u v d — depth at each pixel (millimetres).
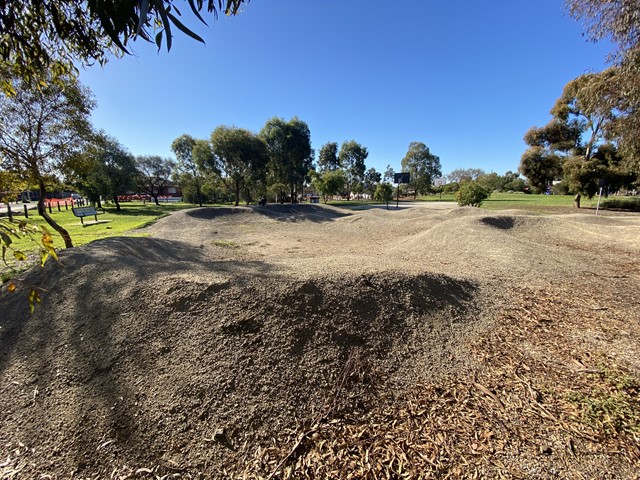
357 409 2154
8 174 3455
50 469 1722
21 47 1772
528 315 3570
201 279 3297
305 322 2814
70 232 10672
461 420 2037
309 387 2275
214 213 14906
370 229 12242
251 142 20969
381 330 2945
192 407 2051
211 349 2482
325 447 1865
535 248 6543
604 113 6711
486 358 2717
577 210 17531
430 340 2953
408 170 45094
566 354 2754
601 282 4703
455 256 6391
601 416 1990
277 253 7523
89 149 6117
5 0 1400
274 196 32500
